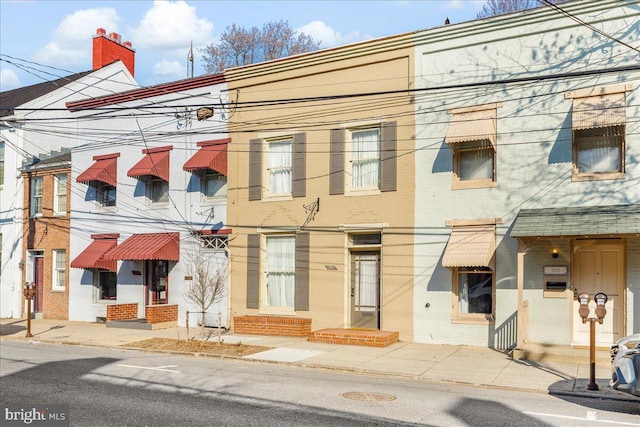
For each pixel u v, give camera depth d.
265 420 8.18
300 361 13.19
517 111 14.65
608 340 13.61
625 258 13.37
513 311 14.47
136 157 21.47
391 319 16.03
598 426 8.05
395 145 16.22
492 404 9.43
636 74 13.35
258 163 18.52
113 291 22.39
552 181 14.14
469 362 13.07
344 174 16.94
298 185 17.70
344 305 16.78
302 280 17.45
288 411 8.70
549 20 14.34
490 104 14.96
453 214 15.32
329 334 15.65
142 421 8.14
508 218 14.59
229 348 14.88
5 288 24.86
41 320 23.11
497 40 14.99
